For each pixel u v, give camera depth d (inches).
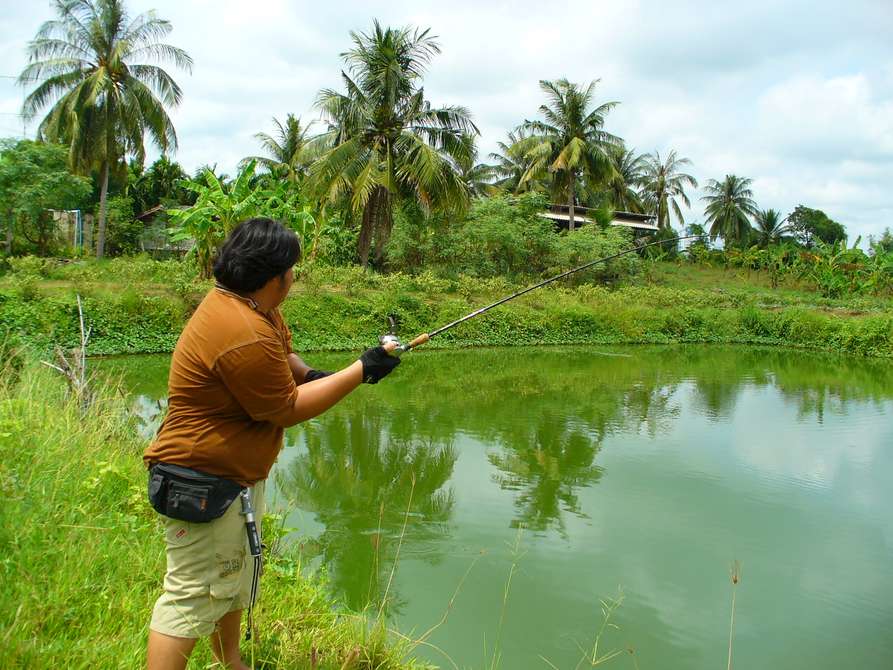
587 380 513.7
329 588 157.8
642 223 1699.1
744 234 1860.2
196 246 660.7
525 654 135.6
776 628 151.5
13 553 99.1
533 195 1152.8
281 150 1221.1
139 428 238.8
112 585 101.5
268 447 76.6
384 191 847.7
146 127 894.4
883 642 146.4
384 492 230.1
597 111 1243.8
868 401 458.0
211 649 83.9
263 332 71.8
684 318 942.4
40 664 78.7
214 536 73.8
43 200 835.4
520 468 265.4
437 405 387.9
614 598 161.0
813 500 238.4
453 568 173.0
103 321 563.2
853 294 1286.9
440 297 824.9
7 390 188.5
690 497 237.5
